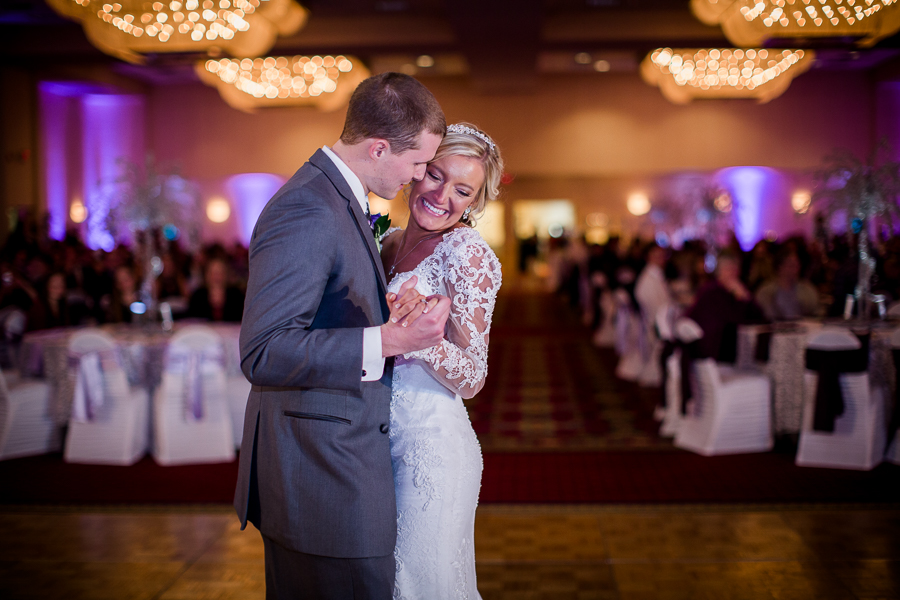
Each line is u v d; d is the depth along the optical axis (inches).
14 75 471.2
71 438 181.3
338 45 422.6
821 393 167.6
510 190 652.7
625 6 401.1
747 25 252.4
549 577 114.2
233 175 621.3
